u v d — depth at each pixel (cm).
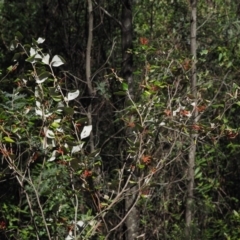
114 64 1365
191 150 1223
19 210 1086
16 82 779
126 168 830
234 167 1407
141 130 768
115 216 1111
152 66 850
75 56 1352
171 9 1486
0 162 866
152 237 1262
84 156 750
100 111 1282
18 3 1441
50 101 741
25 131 752
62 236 809
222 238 1348
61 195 886
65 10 1379
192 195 1315
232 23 1409
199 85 1044
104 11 1227
